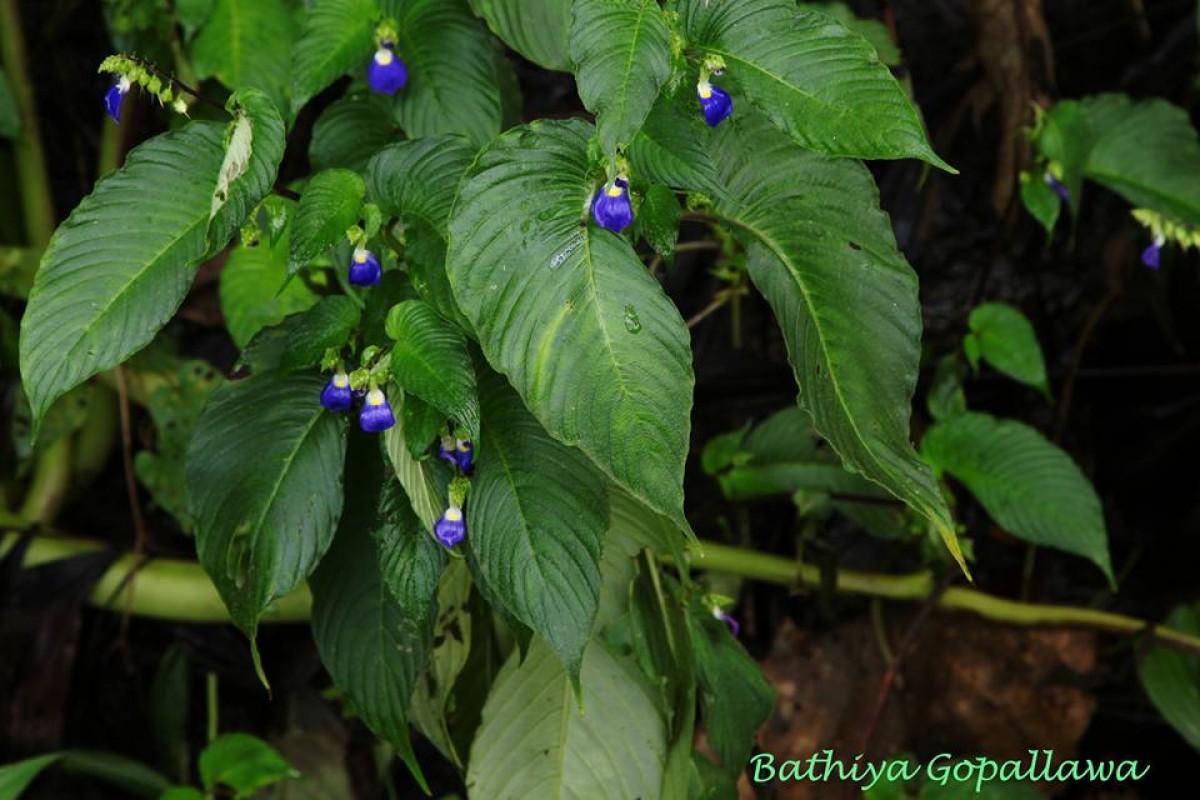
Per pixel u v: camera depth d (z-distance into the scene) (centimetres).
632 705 91
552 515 83
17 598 104
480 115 88
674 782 90
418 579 83
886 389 82
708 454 106
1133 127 105
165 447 105
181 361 105
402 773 108
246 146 79
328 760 106
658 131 79
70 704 107
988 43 105
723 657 93
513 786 90
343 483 86
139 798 106
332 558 87
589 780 90
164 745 107
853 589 107
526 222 79
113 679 108
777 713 107
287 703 107
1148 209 105
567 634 82
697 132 80
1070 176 103
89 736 108
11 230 108
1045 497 103
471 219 79
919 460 81
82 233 80
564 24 86
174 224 81
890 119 78
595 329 78
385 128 90
